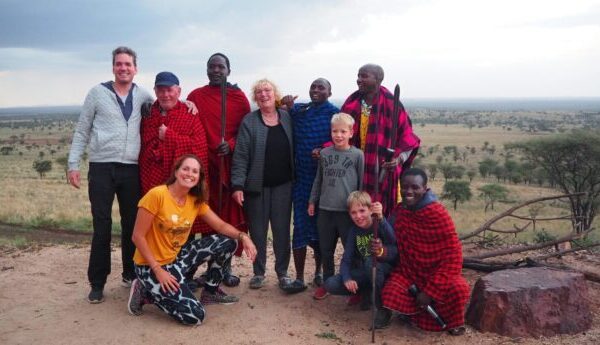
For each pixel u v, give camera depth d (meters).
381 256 4.47
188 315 4.27
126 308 4.69
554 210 35.59
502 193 39.59
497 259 6.38
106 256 4.82
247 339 4.11
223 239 4.64
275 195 5.11
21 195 33.88
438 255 4.27
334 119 4.66
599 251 6.75
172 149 4.73
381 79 4.83
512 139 134.38
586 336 4.22
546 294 4.27
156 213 4.25
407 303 4.32
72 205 27.05
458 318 4.23
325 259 4.98
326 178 4.79
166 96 4.71
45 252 7.12
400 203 4.50
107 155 4.69
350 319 4.63
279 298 5.08
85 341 4.03
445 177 62.25
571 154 25.25
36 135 157.12
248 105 5.32
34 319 4.45
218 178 5.21
